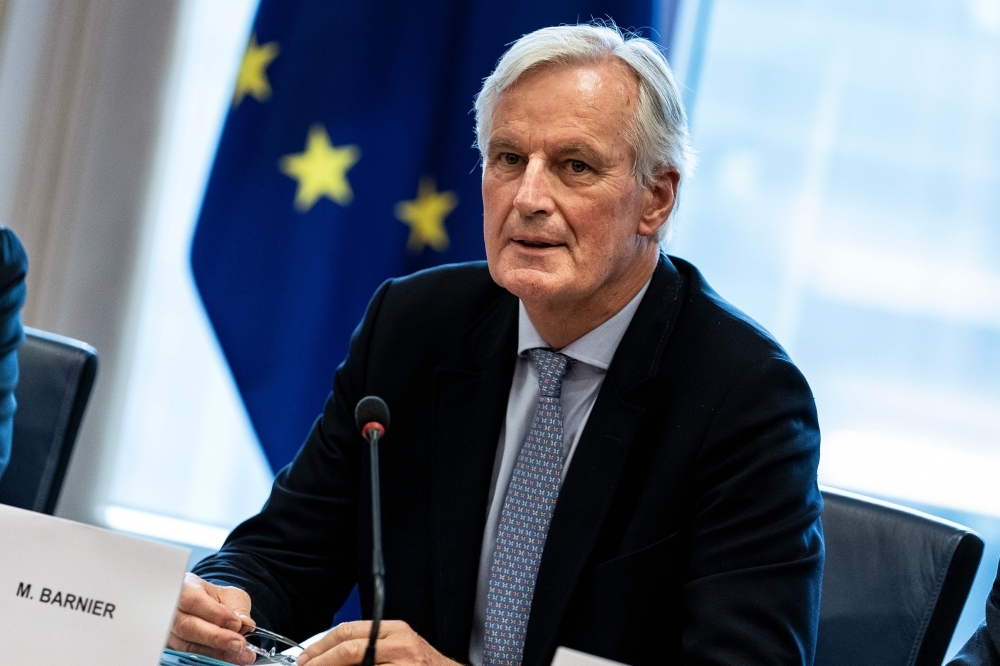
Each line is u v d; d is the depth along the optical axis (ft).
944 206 27.35
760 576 14.88
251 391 27.55
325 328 27.53
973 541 17.15
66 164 29.68
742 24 28.04
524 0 26.78
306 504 18.08
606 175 15.69
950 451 27.25
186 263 30.09
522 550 16.10
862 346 27.53
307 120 27.55
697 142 28.12
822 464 27.50
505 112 15.96
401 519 17.34
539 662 15.46
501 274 15.98
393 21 27.53
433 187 27.58
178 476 30.12
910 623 17.02
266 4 27.86
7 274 19.58
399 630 13.69
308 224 27.40
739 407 15.92
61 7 29.78
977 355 27.20
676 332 16.90
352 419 18.33
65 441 20.33
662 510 15.94
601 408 16.44
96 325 29.73
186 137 30.12
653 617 15.90
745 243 27.96
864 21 27.61
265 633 15.05
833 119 27.71
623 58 16.07
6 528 11.35
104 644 11.09
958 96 27.27
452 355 17.60
